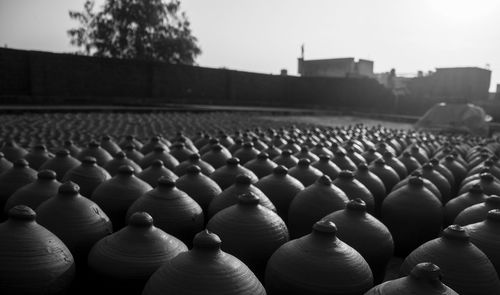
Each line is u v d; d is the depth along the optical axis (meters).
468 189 4.12
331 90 27.55
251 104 27.08
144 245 2.33
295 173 4.30
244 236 2.67
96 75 21.28
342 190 3.78
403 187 3.78
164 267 2.02
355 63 30.47
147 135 8.98
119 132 9.19
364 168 4.38
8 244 2.13
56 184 3.23
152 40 28.28
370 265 2.75
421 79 25.66
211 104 25.42
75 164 4.21
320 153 5.64
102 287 2.34
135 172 4.12
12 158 4.76
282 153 5.08
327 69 31.27
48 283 2.13
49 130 8.38
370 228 2.80
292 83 29.14
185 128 10.33
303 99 28.77
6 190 3.54
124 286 2.27
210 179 3.84
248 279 1.96
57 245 2.27
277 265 2.31
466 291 2.30
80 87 20.80
